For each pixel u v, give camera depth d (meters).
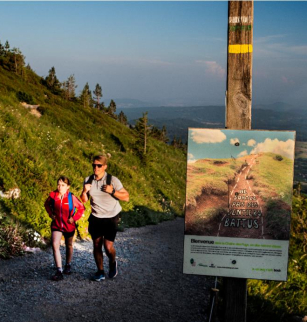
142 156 29.98
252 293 6.58
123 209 15.70
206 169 3.98
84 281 6.46
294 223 9.94
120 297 5.89
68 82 60.38
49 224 9.35
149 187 23.22
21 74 54.81
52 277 6.29
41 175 11.59
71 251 6.80
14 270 6.59
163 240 11.79
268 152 3.93
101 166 6.14
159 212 18.84
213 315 4.68
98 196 6.25
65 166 15.55
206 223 4.00
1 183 9.95
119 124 49.53
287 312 6.51
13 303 5.24
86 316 5.09
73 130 33.16
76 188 13.47
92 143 30.67
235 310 4.27
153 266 8.04
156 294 6.22
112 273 6.72
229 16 4.11
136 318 5.20
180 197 26.42
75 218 6.69
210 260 4.03
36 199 10.21
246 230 3.97
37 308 5.17
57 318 4.94
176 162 38.44
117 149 34.72
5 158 11.45
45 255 7.80
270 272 3.97
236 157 3.95
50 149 16.75
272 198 3.94
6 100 26.72
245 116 4.15
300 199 10.72
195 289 6.70
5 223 8.09
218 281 7.25
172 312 5.54
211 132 3.96
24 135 15.77
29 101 35.47
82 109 44.78
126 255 8.83
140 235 12.38
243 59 4.12
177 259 9.03
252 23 4.08
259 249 3.97
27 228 8.68
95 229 6.35
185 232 4.03
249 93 4.13
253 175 3.94
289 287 7.31
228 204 3.98
